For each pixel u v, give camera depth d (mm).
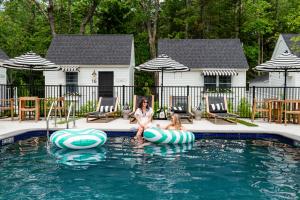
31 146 9250
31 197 5223
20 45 34312
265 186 5855
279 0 40875
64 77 24000
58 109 15445
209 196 5348
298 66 14266
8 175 6426
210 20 36781
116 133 11180
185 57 24766
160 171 6801
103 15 35875
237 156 8188
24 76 34781
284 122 14438
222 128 11945
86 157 7996
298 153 8578
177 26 38250
